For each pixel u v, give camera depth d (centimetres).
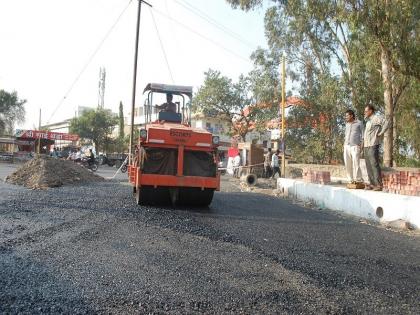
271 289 438
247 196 1479
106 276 458
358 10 1598
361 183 1129
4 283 421
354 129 1152
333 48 2623
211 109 4303
